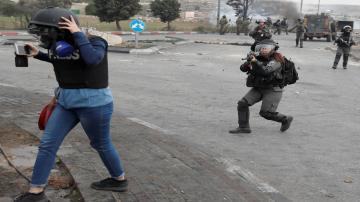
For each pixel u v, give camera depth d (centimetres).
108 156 438
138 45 2477
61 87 406
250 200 478
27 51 408
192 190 488
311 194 517
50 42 391
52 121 407
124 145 646
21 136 653
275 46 739
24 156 564
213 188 500
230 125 838
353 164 634
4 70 1421
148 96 1096
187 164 579
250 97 774
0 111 823
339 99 1177
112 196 446
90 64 379
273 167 607
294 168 606
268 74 739
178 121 852
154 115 894
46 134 405
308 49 2994
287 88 1329
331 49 2991
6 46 2286
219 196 479
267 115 780
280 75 747
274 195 504
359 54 2683
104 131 422
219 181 527
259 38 748
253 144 717
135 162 570
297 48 3042
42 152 402
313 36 4150
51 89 1113
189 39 3462
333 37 4181
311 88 1351
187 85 1287
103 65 405
